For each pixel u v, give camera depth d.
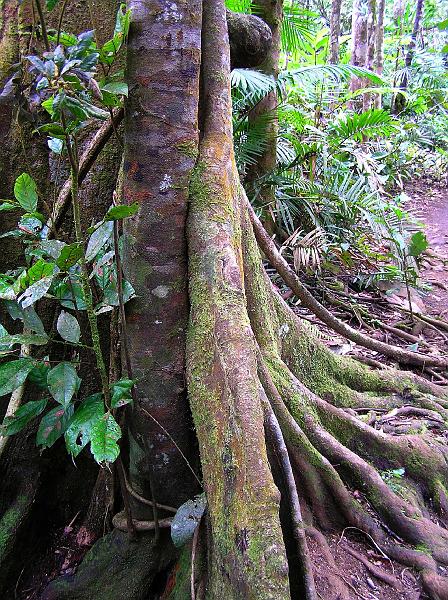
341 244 5.82
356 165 7.30
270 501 1.68
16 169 2.56
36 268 1.80
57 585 2.57
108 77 1.87
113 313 2.45
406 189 11.55
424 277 6.60
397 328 5.14
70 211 2.57
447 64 15.17
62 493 2.89
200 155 2.32
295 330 3.35
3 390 2.01
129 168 2.24
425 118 12.85
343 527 2.60
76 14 2.43
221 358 2.00
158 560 2.53
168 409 2.39
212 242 2.21
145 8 2.11
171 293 2.31
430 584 2.37
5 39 2.42
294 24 7.16
